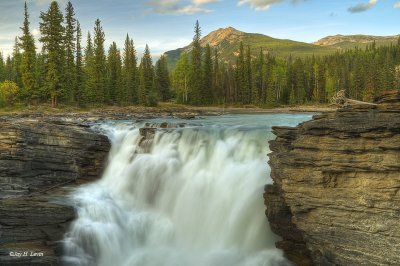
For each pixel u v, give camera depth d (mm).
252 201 21844
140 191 26922
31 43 72562
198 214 23812
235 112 80562
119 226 22891
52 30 69812
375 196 15086
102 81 83500
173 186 25938
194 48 107250
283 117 59875
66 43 75688
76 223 21672
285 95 129375
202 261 20688
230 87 118125
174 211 24828
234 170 23906
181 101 109812
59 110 67312
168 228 23469
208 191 24203
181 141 28312
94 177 29219
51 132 27578
